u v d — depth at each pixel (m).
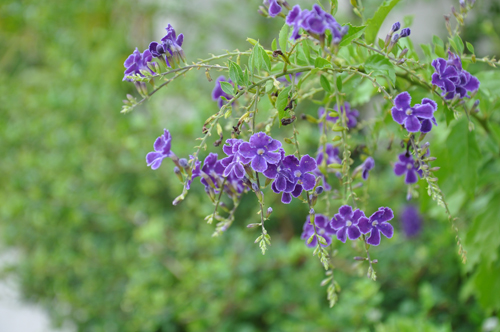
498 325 0.57
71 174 1.14
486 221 0.54
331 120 0.49
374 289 0.62
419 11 1.12
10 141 1.26
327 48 0.40
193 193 1.01
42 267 1.12
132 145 0.97
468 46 0.44
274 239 0.98
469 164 0.49
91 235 1.11
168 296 0.90
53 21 1.35
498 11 0.91
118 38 1.27
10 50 1.60
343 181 0.44
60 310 1.18
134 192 1.14
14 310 1.39
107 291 1.06
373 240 0.40
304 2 0.97
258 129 0.45
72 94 1.17
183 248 0.93
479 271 0.55
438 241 0.73
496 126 0.52
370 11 0.82
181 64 0.46
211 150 0.92
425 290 0.62
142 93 0.43
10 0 1.43
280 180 0.39
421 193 0.54
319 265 0.80
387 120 0.48
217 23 1.25
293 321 0.78
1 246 1.34
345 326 0.66
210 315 0.79
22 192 1.21
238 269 0.83
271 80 0.42
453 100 0.42
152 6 1.30
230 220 0.44
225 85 0.42
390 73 0.43
